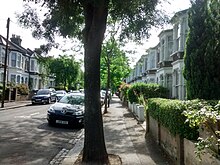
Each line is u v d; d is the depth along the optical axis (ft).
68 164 25.38
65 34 31.91
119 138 38.17
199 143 15.60
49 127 48.14
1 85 107.34
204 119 14.99
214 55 30.55
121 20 31.83
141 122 53.98
